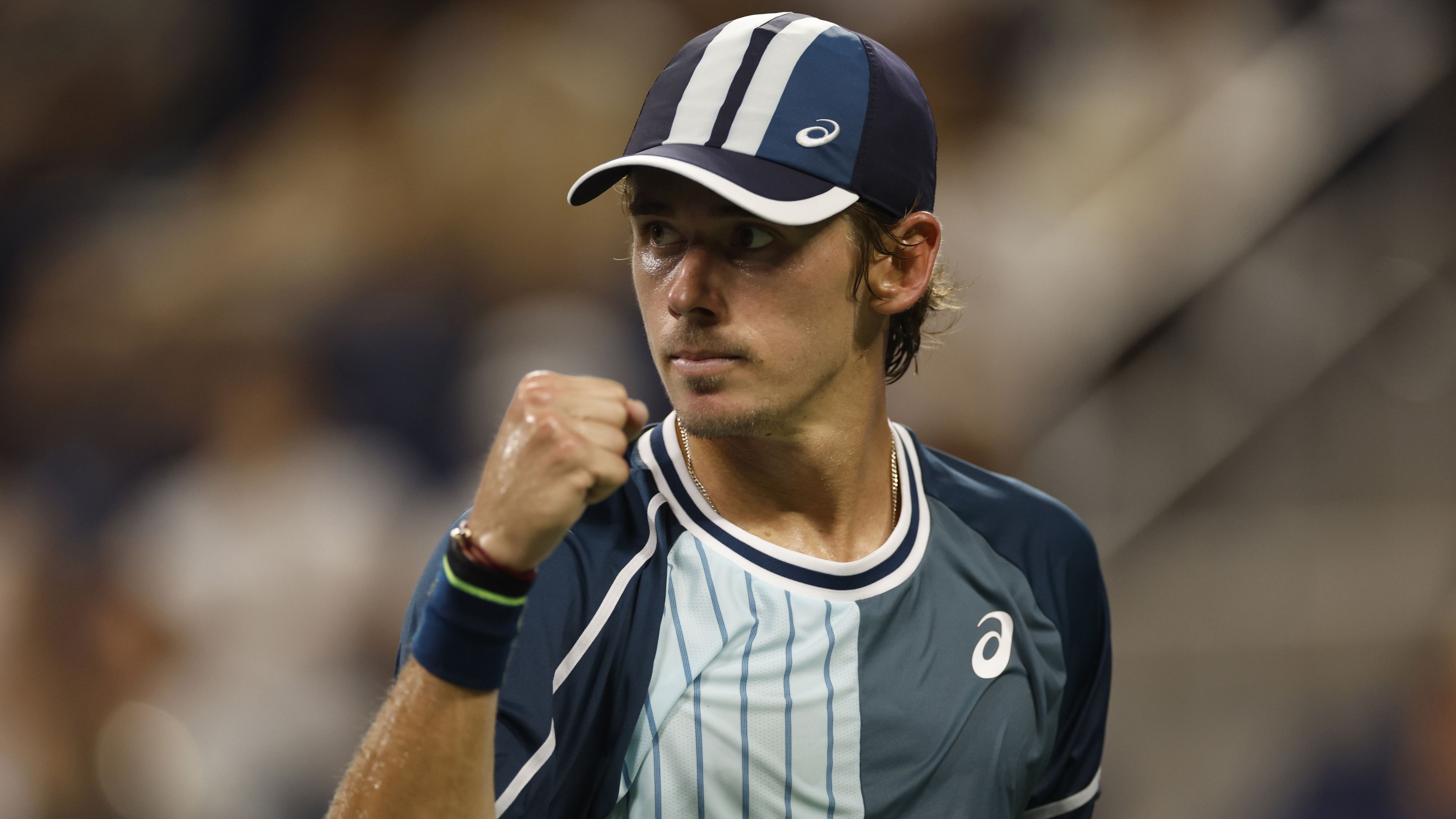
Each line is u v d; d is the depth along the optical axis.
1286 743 21.34
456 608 5.89
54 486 24.89
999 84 27.59
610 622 6.95
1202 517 22.09
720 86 7.07
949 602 7.77
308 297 26.94
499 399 23.56
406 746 5.93
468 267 27.31
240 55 31.83
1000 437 21.52
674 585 7.23
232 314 26.42
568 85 27.84
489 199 27.50
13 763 19.08
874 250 7.25
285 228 28.28
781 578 7.31
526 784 6.43
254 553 21.17
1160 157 23.83
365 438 23.95
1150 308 22.73
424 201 27.91
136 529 22.09
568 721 6.78
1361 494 22.50
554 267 27.11
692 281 6.78
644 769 6.91
